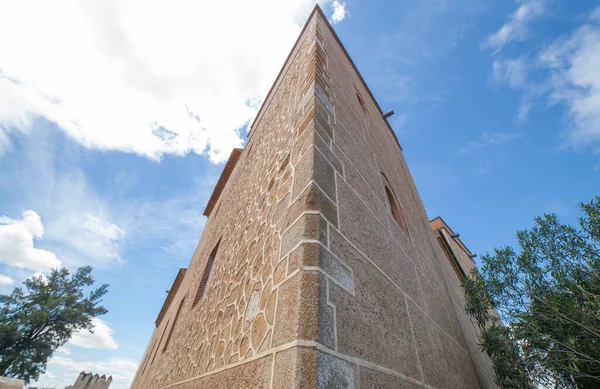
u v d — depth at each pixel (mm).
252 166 7262
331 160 3078
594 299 3812
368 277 2547
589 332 3729
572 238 4293
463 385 3797
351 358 1753
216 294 4609
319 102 3742
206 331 3992
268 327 1969
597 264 3957
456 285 8492
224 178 13859
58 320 23219
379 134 7984
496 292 5211
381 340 2223
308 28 7609
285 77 7922
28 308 23016
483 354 6594
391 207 5246
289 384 1396
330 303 1818
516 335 4695
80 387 23719
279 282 2113
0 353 19766
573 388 4219
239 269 3750
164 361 6480
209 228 11992
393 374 2145
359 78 9055
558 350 4020
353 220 2832
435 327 3809
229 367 2381
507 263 5016
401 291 3195
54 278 26219
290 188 2900
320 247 2021
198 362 3580
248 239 3986
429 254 6480
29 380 20625
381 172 5371
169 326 9438
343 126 4199
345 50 8492
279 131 5391
